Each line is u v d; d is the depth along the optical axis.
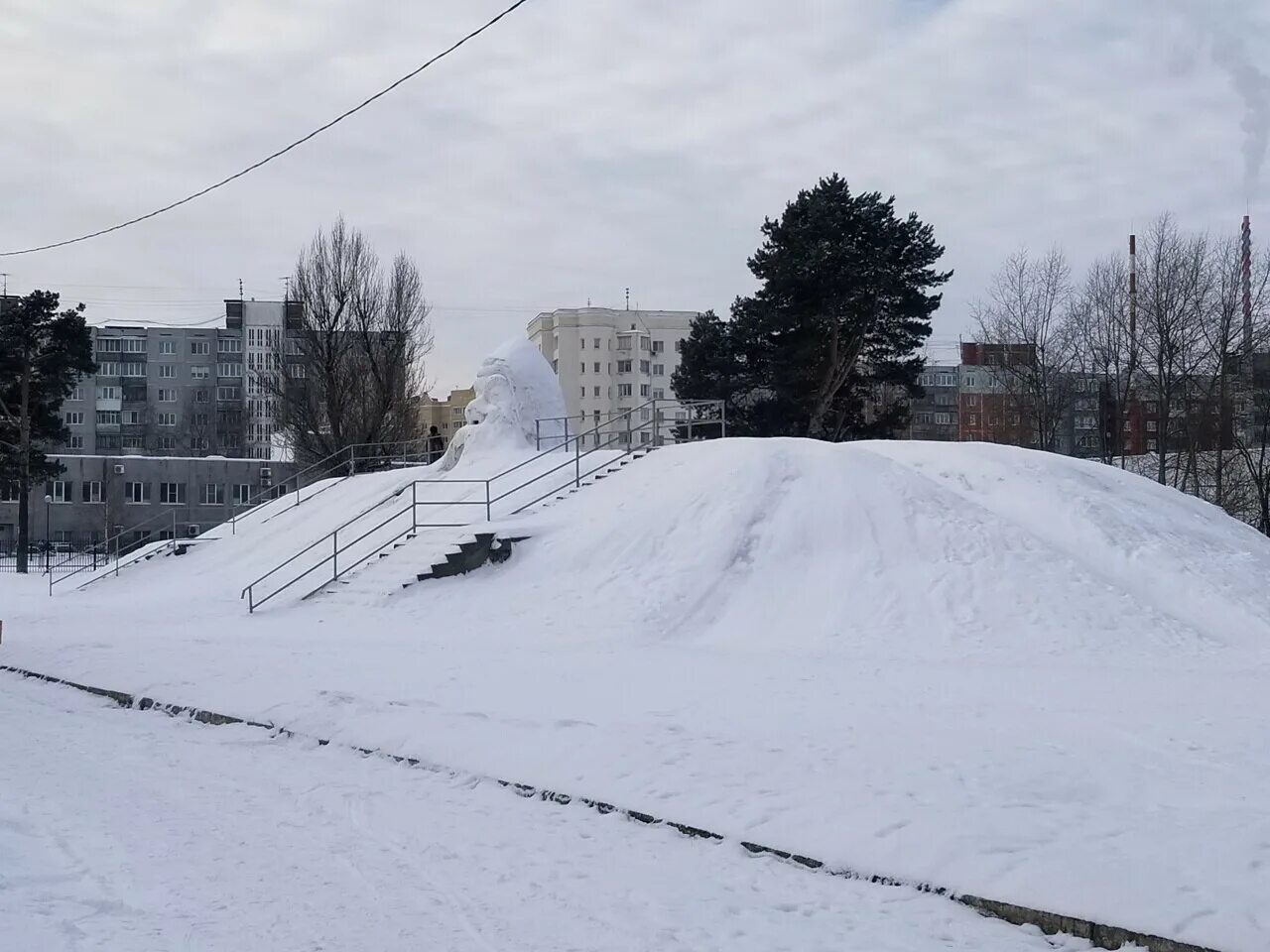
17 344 55.59
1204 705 12.86
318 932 6.49
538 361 33.78
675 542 22.73
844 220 48.28
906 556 21.25
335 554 25.70
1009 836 7.65
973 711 12.37
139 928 6.54
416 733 11.75
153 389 108.62
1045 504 23.17
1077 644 18.12
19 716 14.37
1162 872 6.86
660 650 18.55
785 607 20.39
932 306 49.72
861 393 52.50
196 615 25.03
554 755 10.48
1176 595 20.25
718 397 50.62
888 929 6.58
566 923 6.66
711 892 7.23
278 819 9.07
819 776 9.23
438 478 31.77
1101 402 53.25
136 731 13.23
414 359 53.72
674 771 9.69
